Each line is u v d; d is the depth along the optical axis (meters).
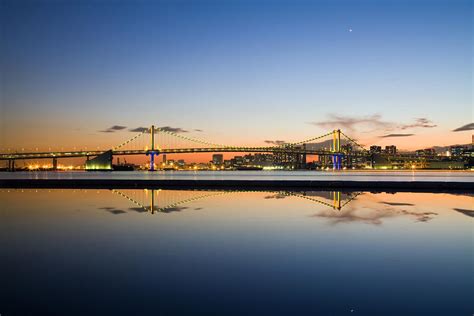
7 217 17.47
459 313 6.80
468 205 21.53
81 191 32.94
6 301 7.34
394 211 19.09
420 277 8.65
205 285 8.17
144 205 21.97
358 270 9.18
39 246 11.68
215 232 13.78
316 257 10.32
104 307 7.07
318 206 21.22
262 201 23.97
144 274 8.91
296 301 7.34
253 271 9.12
